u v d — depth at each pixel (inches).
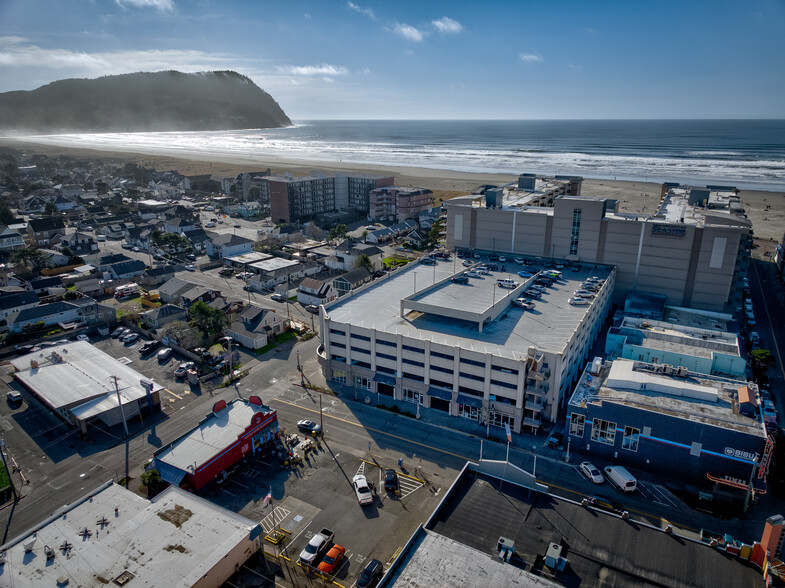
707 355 3838.6
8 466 3309.5
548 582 2016.5
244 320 5206.7
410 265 5713.6
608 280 5118.1
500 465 2672.2
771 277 7086.6
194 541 2469.2
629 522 2389.3
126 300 6279.5
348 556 2596.0
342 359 4264.3
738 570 2123.5
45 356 4458.7
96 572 2276.1
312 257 7839.6
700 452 3014.3
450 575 2057.1
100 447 3503.9
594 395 3400.6
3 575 2252.7
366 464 3299.7
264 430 3481.8
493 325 4121.6
